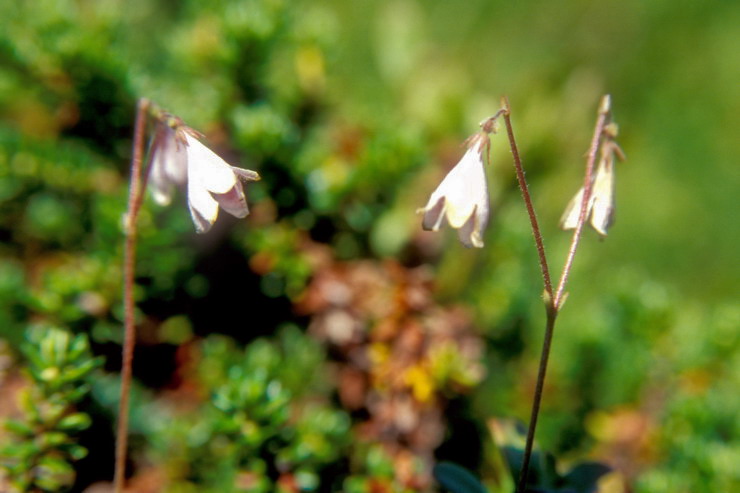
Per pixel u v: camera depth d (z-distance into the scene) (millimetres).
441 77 247
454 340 212
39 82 223
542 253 172
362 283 218
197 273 224
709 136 354
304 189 225
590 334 230
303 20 237
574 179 250
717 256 329
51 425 190
